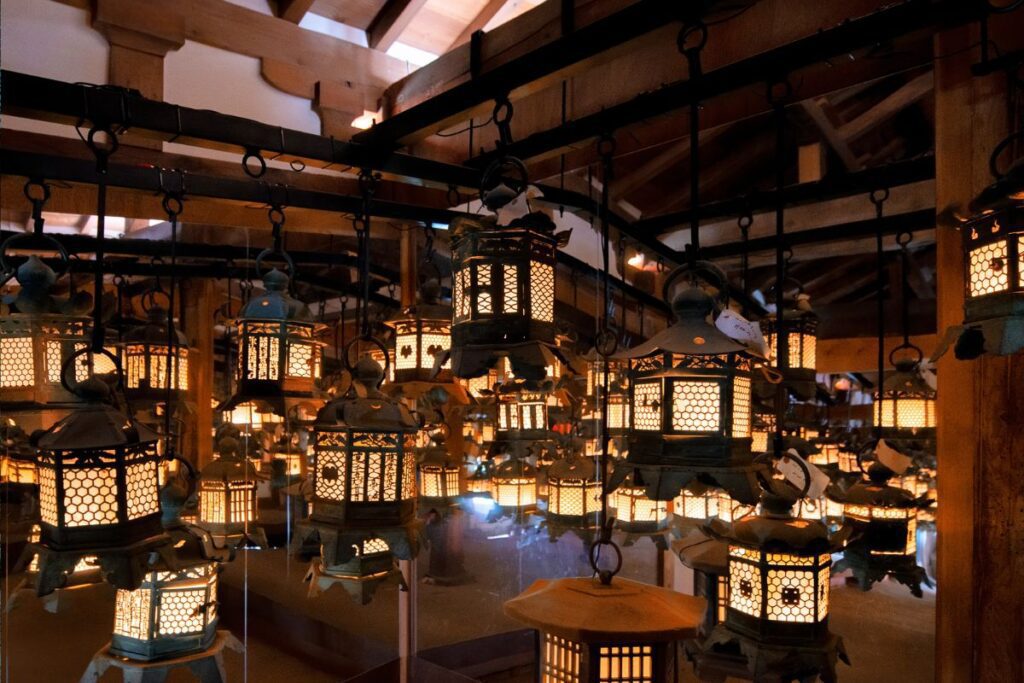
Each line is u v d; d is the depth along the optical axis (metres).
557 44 2.20
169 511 2.39
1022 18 2.13
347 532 2.16
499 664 4.83
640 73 3.17
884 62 2.72
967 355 1.65
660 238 5.92
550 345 2.05
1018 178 1.58
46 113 2.10
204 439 5.66
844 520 2.93
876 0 2.37
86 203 3.74
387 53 4.18
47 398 2.32
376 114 4.10
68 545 1.69
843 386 9.31
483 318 2.04
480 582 5.18
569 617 1.84
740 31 2.79
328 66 3.93
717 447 1.88
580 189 4.89
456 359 2.06
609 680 1.83
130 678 2.56
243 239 5.16
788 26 2.63
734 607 2.15
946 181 2.26
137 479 1.78
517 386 3.10
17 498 2.38
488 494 4.40
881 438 3.12
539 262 2.08
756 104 3.20
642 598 1.94
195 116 2.34
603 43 2.11
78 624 4.66
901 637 5.34
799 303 3.64
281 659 4.87
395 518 2.22
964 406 2.21
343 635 4.71
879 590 6.60
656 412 1.96
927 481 4.33
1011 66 1.86
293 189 3.15
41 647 4.27
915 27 1.86
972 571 2.16
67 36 3.16
